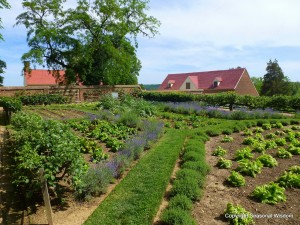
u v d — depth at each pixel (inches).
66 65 1130.7
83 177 211.5
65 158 192.5
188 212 184.4
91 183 213.3
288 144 377.7
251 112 662.5
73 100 1064.2
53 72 1162.6
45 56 1101.7
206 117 657.0
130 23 1256.8
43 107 813.9
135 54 1326.3
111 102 730.2
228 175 259.3
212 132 429.7
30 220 180.1
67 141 215.5
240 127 474.0
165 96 1056.2
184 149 335.0
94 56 1152.2
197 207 196.1
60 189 211.0
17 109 510.6
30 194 182.2
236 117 639.8
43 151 209.6
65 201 207.2
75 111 707.4
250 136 426.6
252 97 817.5
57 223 178.4
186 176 229.5
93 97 1112.2
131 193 215.6
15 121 359.6
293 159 312.3
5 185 228.2
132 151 305.4
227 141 390.0
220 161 285.9
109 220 177.2
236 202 205.3
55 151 195.5
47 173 178.9
